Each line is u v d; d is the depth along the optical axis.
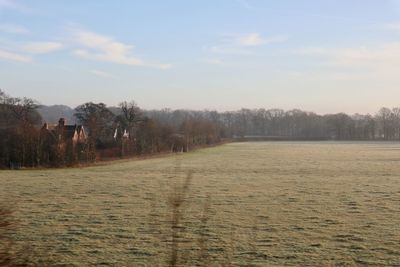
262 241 20.53
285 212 27.95
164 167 68.62
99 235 21.62
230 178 50.81
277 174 56.28
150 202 31.91
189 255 17.75
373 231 22.59
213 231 22.31
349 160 83.88
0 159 68.50
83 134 93.56
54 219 25.56
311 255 18.38
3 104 93.69
